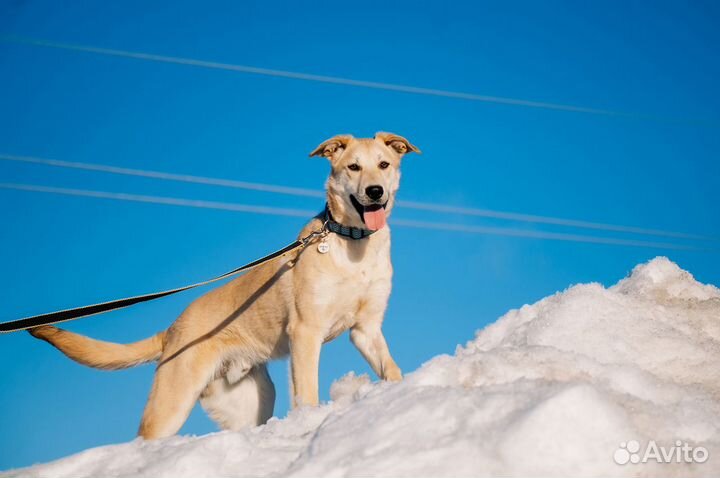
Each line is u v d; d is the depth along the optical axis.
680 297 4.76
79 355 6.26
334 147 6.02
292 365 5.71
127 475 3.36
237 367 6.45
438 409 3.18
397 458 2.94
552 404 2.94
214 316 6.32
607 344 4.05
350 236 5.71
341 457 3.08
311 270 5.69
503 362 3.62
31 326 4.52
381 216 5.64
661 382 3.52
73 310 4.59
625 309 4.32
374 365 5.86
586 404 2.95
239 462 3.39
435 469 2.84
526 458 2.83
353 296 5.71
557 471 2.79
